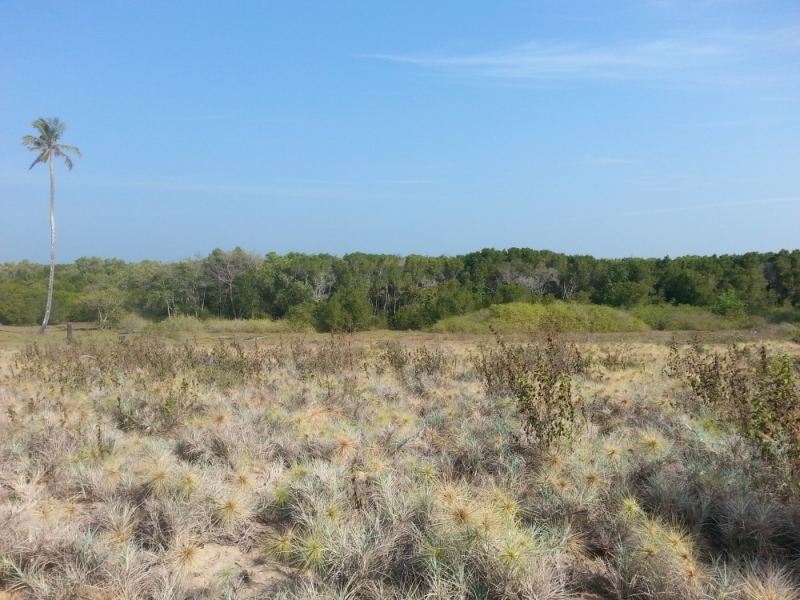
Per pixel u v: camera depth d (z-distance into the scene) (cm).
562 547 423
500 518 430
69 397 930
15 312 3653
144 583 384
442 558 396
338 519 449
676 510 475
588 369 1177
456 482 537
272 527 486
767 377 618
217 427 698
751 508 457
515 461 577
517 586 368
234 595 371
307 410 804
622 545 425
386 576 397
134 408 842
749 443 575
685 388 963
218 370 1177
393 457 603
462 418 764
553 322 2361
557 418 675
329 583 391
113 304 3578
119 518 464
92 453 623
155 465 541
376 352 1545
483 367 1064
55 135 3456
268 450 646
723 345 1859
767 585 359
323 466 553
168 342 2114
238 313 3778
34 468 594
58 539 423
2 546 410
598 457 574
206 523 471
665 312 2938
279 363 1292
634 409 823
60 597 367
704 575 380
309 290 3591
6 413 818
